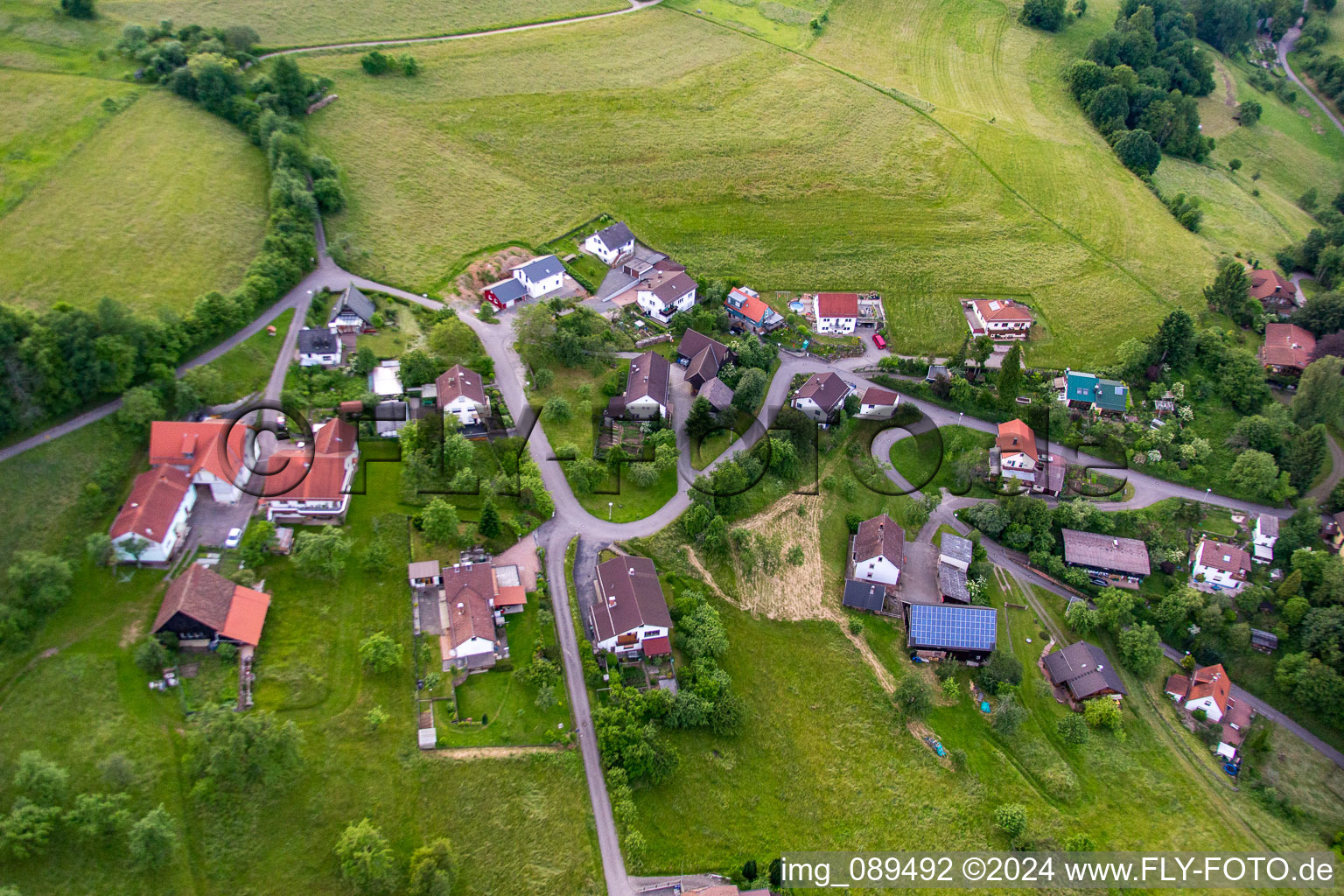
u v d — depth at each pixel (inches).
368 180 6225.4
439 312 5275.6
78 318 3969.0
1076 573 4889.3
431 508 3937.0
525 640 3801.7
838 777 3811.5
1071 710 4352.9
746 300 5944.9
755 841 3523.6
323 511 3978.8
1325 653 4576.8
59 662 3267.7
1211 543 5078.7
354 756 3312.0
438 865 3043.8
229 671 3378.4
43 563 3353.8
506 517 4229.8
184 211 5305.1
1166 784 4104.3
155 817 2883.9
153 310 4611.2
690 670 3905.0
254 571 3715.6
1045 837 3713.1
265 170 5851.4
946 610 4436.5
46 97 5915.4
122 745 3112.7
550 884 3186.5
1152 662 4525.1
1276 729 4503.0
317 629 3629.4
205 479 3858.3
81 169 5438.0
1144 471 5565.9
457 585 3789.4
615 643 3855.8
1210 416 5959.6
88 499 3718.0
